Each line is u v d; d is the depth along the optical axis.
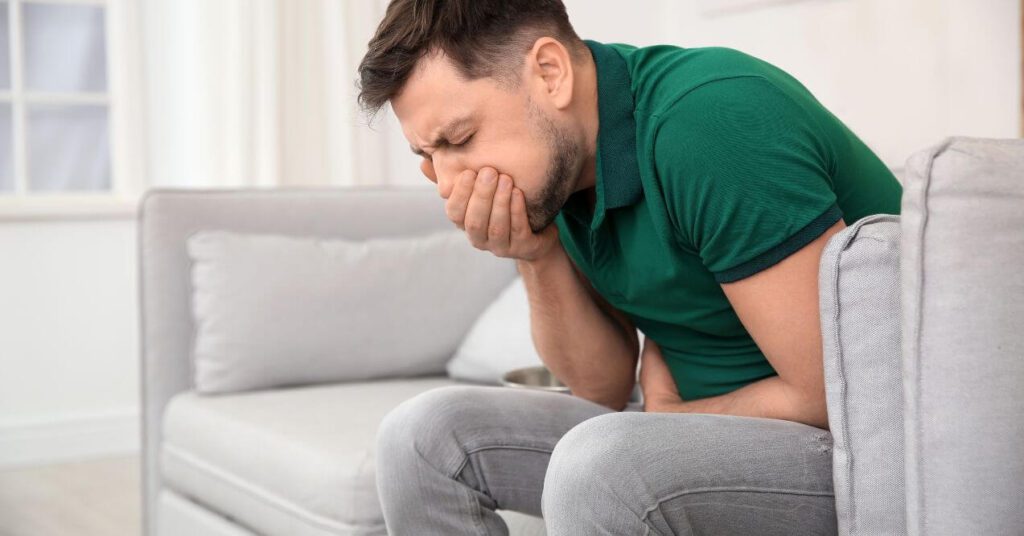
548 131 1.30
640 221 1.33
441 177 1.34
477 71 1.27
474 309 2.59
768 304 1.20
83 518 3.00
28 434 3.61
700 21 3.62
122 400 3.78
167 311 2.46
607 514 1.12
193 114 3.75
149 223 2.47
